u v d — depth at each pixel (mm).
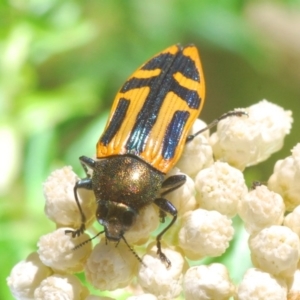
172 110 107
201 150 108
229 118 109
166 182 106
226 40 180
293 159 106
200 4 177
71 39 145
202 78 111
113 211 104
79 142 139
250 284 102
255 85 237
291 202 107
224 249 104
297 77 234
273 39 224
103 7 183
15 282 107
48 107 146
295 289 103
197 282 102
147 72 110
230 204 105
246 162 109
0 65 144
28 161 138
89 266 104
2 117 144
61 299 104
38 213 135
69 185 107
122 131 106
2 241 129
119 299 113
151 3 184
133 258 105
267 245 102
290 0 203
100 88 190
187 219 105
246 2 194
